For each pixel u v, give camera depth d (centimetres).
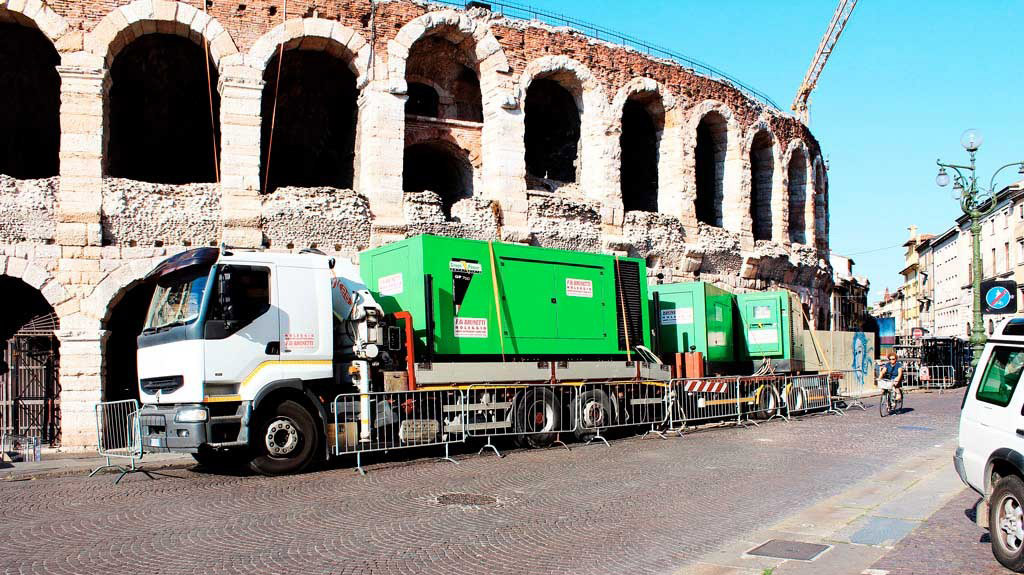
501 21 2967
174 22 2436
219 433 1473
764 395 2578
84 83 2322
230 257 1538
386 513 1155
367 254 1977
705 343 2598
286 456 1532
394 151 2666
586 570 875
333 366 1644
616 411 2078
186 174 3033
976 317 2802
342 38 2642
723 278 3603
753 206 4078
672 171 3431
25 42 2638
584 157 3195
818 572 827
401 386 1702
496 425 1828
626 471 1524
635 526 1076
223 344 1489
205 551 949
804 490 1320
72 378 2245
